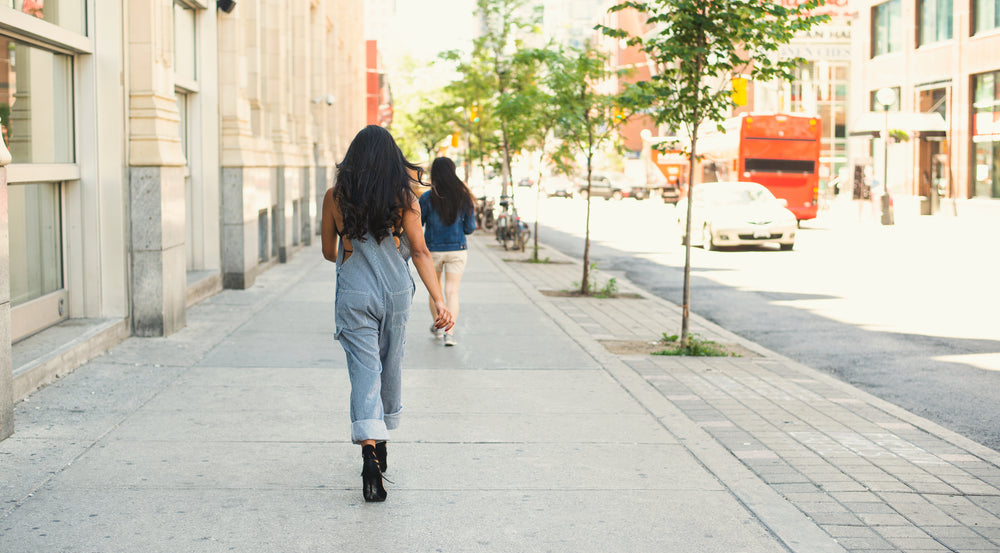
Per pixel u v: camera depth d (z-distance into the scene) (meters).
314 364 8.30
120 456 5.48
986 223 35.97
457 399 7.11
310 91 25.47
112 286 9.23
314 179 23.69
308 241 23.39
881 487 5.11
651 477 5.24
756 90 52.62
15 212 7.89
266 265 16.95
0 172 5.65
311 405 6.80
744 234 23.66
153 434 5.96
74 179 8.92
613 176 68.81
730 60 9.52
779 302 14.16
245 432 6.05
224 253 14.04
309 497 4.84
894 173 44.56
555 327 10.88
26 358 7.36
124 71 9.11
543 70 24.25
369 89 66.62
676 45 9.36
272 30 18.42
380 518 4.55
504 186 27.09
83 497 4.77
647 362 8.79
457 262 9.61
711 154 36.97
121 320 9.16
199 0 12.79
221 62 13.87
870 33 47.00
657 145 10.07
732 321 12.26
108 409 6.59
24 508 4.60
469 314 11.91
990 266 19.33
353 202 4.71
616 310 12.70
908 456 5.74
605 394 7.35
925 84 41.97
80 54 8.90
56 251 8.86
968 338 10.84
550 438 6.03
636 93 10.12
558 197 72.38
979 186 38.69
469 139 30.83
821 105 61.97
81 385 7.30
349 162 4.79
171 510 4.61
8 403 5.82
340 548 4.17
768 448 5.87
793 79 9.53
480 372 8.16
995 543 4.29
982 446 6.01
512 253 23.14
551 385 7.66
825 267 19.59
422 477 5.20
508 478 5.20
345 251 4.87
